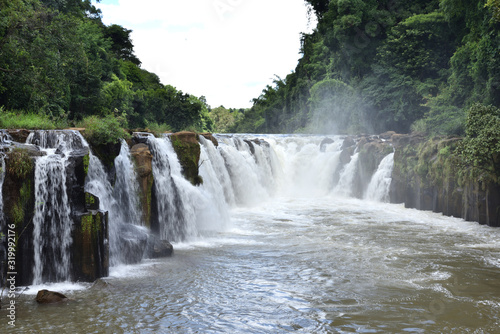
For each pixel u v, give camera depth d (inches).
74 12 1609.3
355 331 310.5
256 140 1200.8
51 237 402.3
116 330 305.7
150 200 538.3
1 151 399.2
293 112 3053.6
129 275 433.7
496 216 699.4
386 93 1724.9
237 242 603.5
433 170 863.1
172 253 520.4
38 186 398.6
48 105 808.9
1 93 730.8
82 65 1070.4
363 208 944.9
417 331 311.6
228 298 375.2
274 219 802.2
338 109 2036.2
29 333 297.1
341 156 1211.2
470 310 353.1
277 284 415.5
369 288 406.0
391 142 1124.5
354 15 1915.6
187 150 684.1
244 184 999.6
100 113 1140.5
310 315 339.9
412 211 889.5
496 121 702.5
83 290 386.0
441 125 1141.7
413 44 1665.8
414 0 1914.4
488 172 702.5
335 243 597.3
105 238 420.2
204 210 668.1
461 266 483.8
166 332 305.1
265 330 311.3
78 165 414.6
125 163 525.0
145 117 1947.6
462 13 1385.3
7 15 735.1
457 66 1330.0
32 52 782.5
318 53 2728.8
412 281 429.1
